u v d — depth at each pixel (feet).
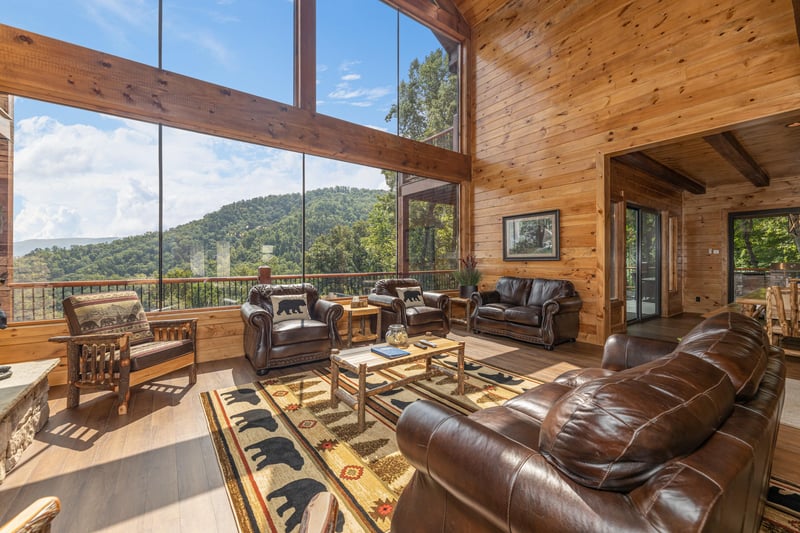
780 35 9.84
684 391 2.88
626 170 17.76
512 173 17.71
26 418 6.53
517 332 14.70
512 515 2.63
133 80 10.69
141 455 6.32
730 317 5.18
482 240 19.34
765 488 3.78
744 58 10.50
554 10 15.70
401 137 17.11
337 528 4.65
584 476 2.47
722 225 22.67
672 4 12.00
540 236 16.43
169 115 11.28
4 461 5.69
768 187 21.04
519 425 4.43
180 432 7.13
